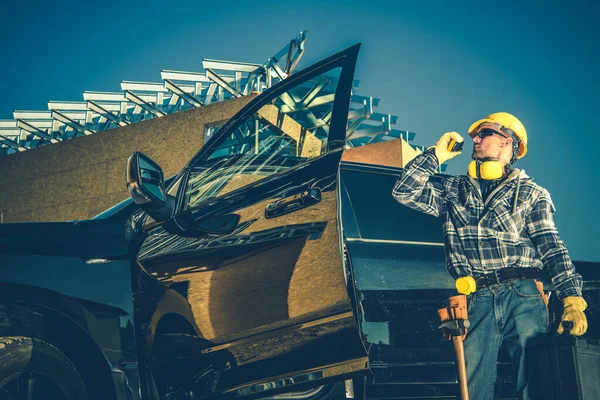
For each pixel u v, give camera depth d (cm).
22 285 267
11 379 262
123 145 1532
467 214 274
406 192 280
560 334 259
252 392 266
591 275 358
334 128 268
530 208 270
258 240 267
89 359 278
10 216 1734
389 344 311
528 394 264
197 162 280
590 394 252
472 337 265
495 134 279
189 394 271
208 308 267
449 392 318
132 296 280
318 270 258
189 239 272
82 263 280
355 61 275
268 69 1295
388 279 322
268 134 288
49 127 1662
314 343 261
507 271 265
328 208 258
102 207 1560
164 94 1492
